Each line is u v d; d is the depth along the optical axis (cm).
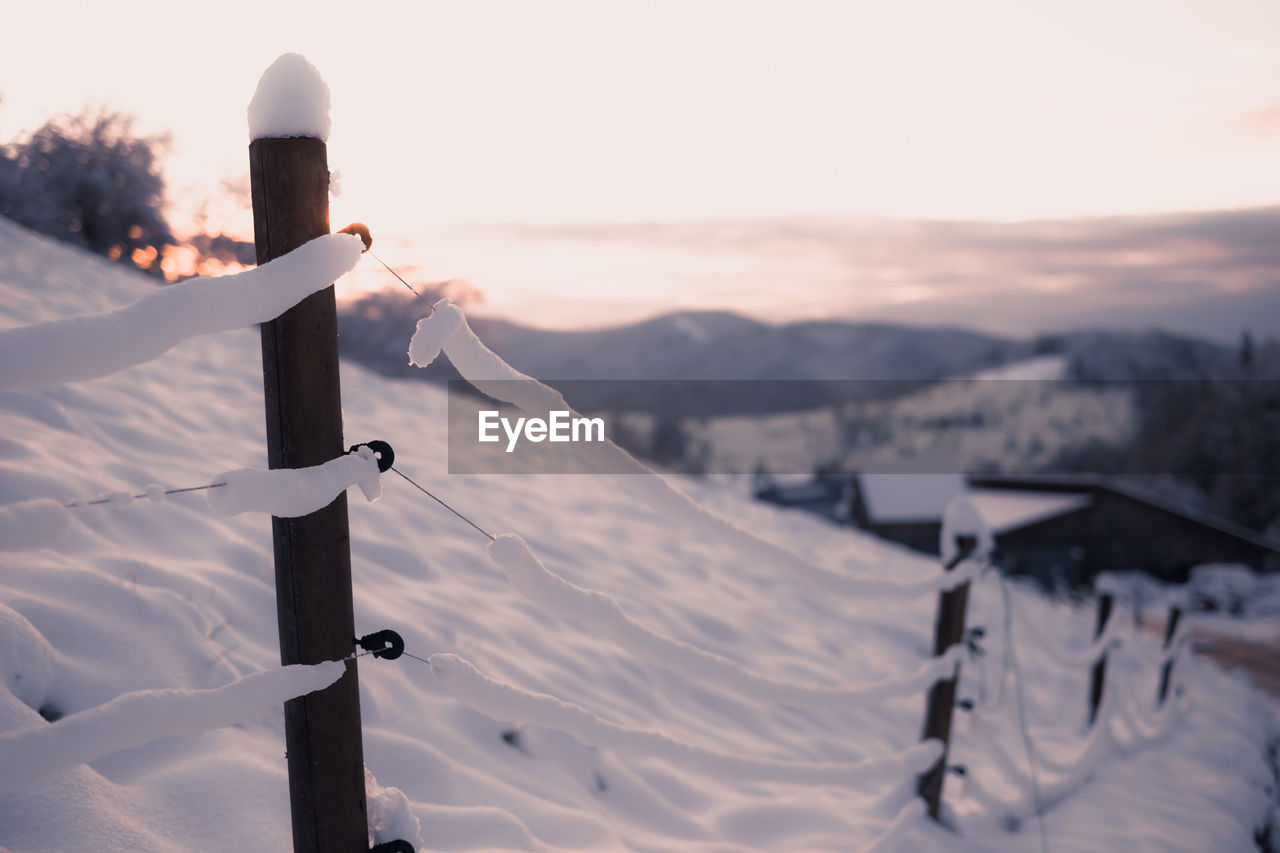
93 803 193
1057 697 736
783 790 388
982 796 412
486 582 482
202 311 116
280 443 139
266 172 135
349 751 151
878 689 317
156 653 252
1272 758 694
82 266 974
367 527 477
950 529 377
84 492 332
